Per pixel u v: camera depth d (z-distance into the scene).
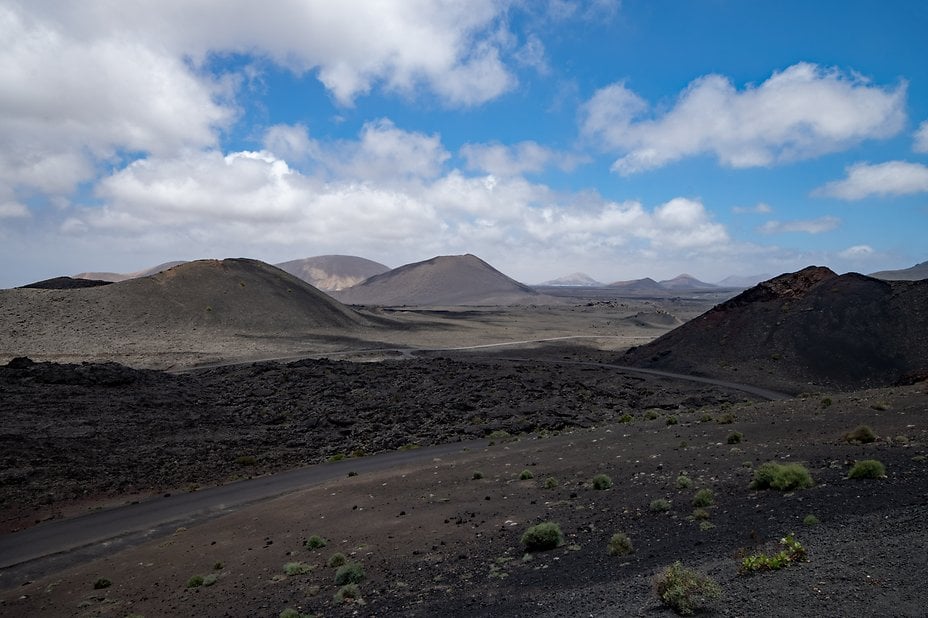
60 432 51.91
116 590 20.47
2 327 120.12
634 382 92.50
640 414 64.69
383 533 22.64
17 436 48.16
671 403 72.12
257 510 30.92
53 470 42.38
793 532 14.08
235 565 21.34
